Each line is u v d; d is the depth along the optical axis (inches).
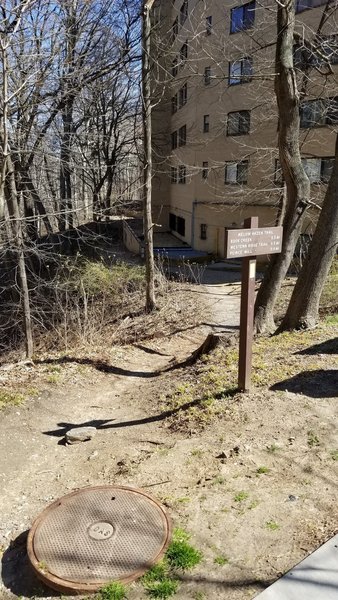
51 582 109.4
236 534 122.0
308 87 582.6
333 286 413.1
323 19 396.8
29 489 166.7
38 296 459.2
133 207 1026.7
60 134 480.4
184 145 1000.9
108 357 337.4
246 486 142.7
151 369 321.1
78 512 134.0
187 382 251.4
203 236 955.3
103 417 228.5
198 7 768.9
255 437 171.8
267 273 347.3
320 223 302.7
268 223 799.7
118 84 1048.2
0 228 366.6
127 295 522.0
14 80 360.5
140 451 182.4
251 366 226.4
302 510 129.2
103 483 161.6
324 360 237.1
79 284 497.7
